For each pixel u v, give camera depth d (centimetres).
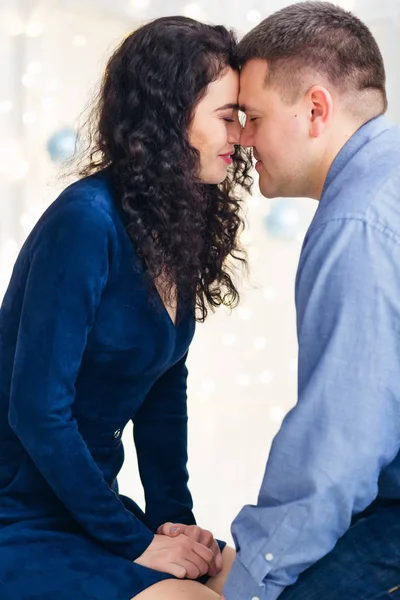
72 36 410
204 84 159
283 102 156
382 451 134
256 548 139
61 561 154
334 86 154
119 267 158
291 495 136
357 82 155
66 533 161
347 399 133
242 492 335
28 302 153
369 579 141
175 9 412
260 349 449
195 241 165
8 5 404
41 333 151
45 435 152
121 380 165
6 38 405
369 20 404
